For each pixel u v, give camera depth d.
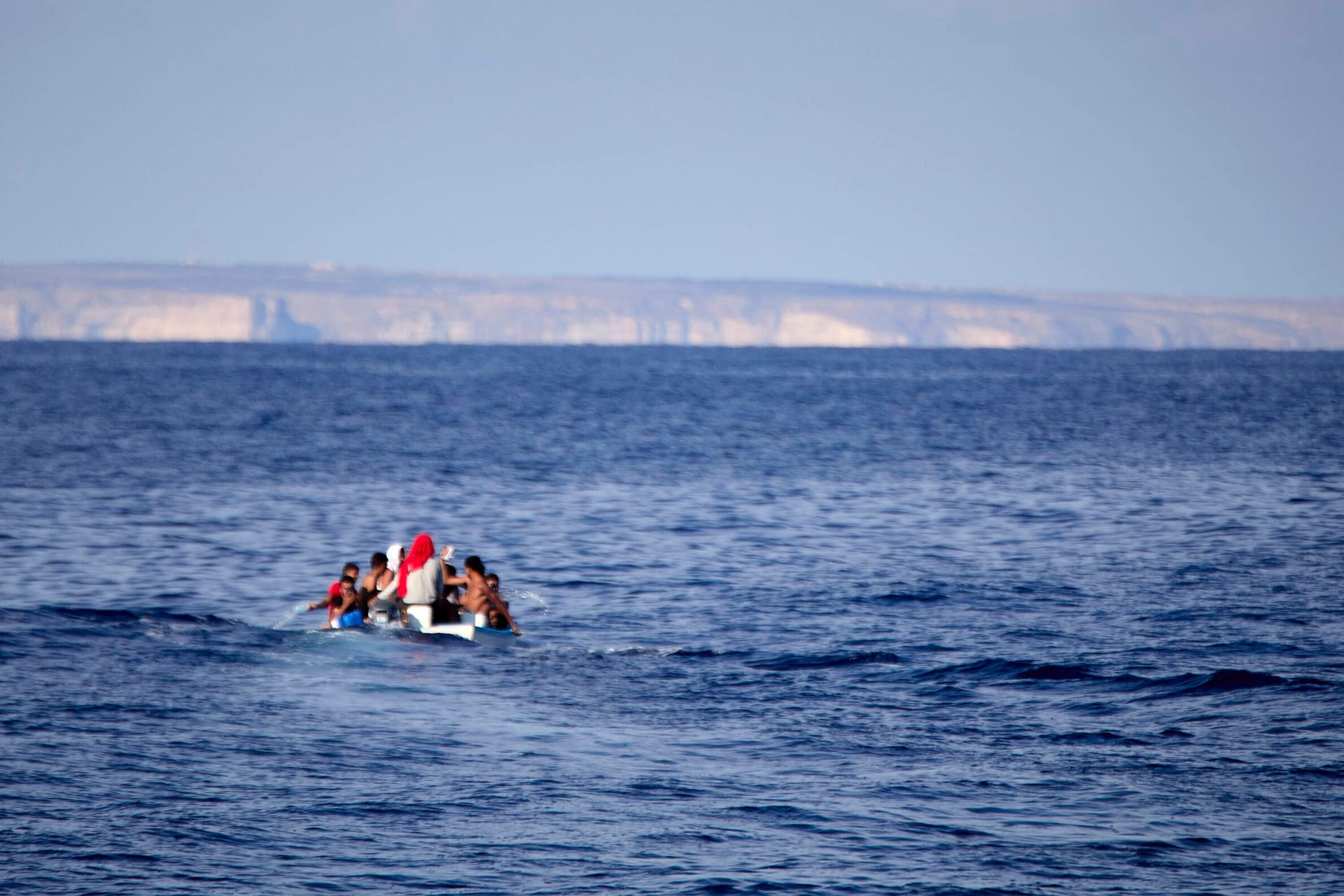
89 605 77.44
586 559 98.12
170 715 53.06
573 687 60.19
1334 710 55.44
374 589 74.56
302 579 87.50
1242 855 40.06
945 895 37.22
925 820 42.81
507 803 44.03
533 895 37.03
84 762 46.56
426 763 48.03
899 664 65.12
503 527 114.31
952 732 52.81
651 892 37.25
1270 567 94.62
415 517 119.62
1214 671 62.00
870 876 38.44
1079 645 69.31
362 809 43.09
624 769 47.84
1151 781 46.59
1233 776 47.16
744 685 60.84
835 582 89.38
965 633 72.88
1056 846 40.75
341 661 64.44
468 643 69.38
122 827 40.88
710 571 93.38
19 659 61.44
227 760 47.50
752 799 44.72
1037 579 90.31
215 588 83.56
